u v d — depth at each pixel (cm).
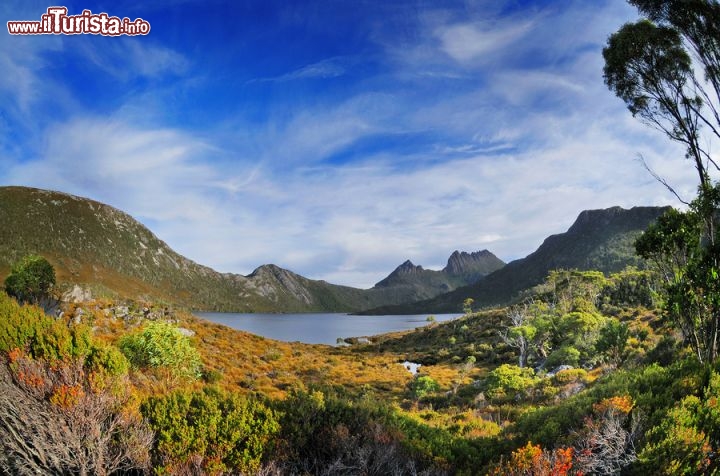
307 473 595
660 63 1143
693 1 1045
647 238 1178
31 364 671
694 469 512
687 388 737
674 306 1039
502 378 2727
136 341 1748
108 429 601
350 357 6238
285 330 14262
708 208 1029
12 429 563
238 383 2708
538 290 10188
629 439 606
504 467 630
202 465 589
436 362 6084
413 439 762
